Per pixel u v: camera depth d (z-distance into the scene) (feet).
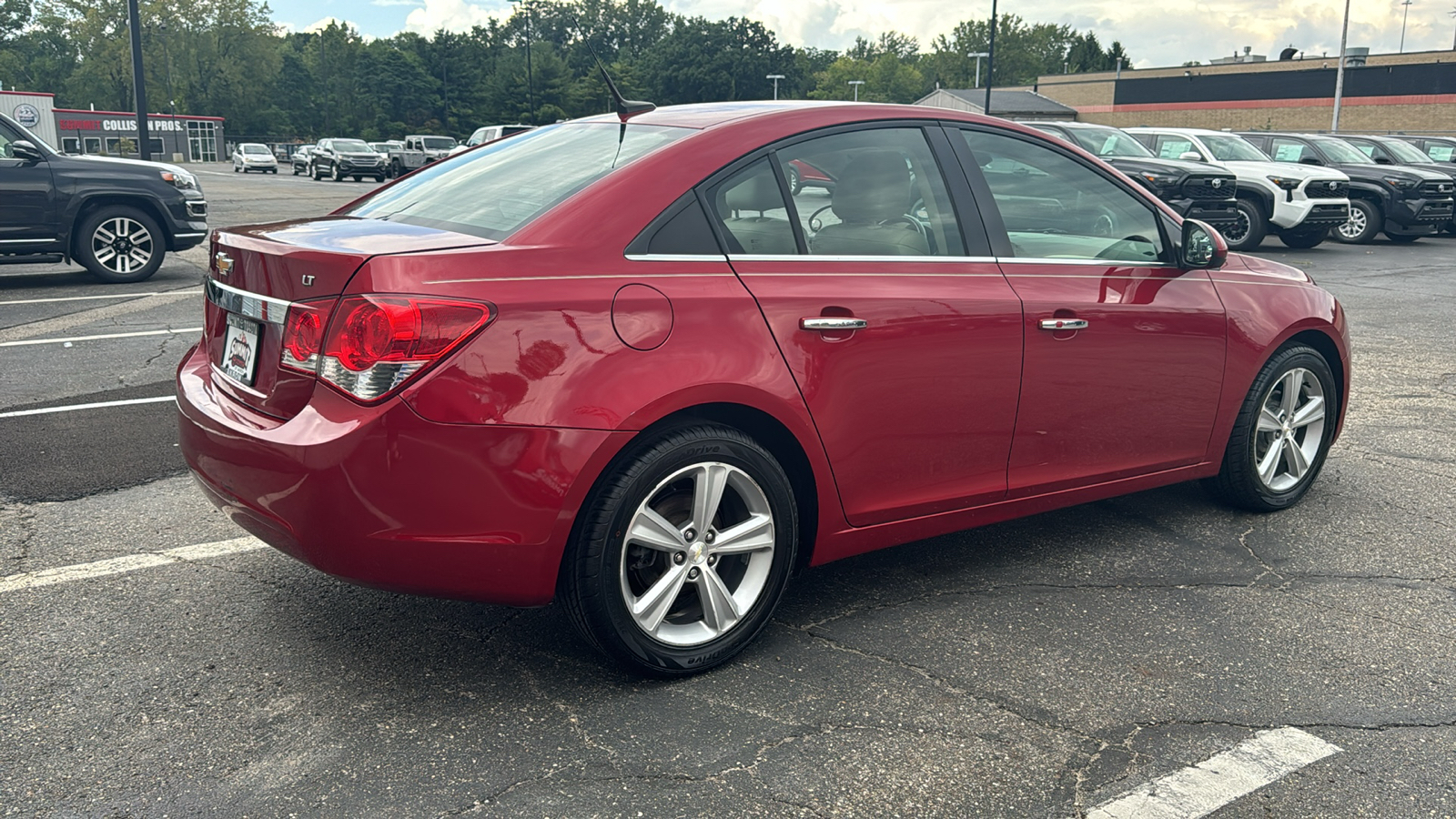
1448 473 16.46
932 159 11.09
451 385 8.15
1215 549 13.08
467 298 8.23
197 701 9.06
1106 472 12.42
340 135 382.83
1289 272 14.66
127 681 9.36
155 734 8.53
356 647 10.09
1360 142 67.51
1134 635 10.62
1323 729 8.90
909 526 11.01
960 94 228.02
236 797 7.73
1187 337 12.67
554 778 8.02
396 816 7.54
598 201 9.15
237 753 8.30
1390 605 11.46
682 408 9.05
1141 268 12.48
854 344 10.00
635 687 9.42
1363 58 169.27
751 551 9.86
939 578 12.04
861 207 10.46
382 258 8.23
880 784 8.02
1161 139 57.72
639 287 8.94
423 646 10.14
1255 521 14.15
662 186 9.39
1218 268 12.73
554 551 8.70
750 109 10.57
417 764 8.18
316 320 8.39
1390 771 8.30
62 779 7.90
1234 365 13.33
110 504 13.83
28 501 13.84
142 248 35.29
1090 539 13.39
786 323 9.61
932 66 504.43
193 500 14.01
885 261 10.44
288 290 8.71
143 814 7.53
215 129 272.31
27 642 10.02
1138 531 13.67
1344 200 55.16
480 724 8.76
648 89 399.03
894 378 10.30
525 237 8.86
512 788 7.89
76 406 18.61
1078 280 11.79
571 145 10.76
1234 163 55.57
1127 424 12.39
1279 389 14.29
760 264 9.69
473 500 8.34
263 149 169.58
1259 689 9.57
